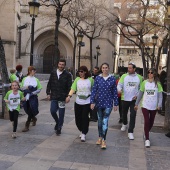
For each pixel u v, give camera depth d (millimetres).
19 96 7227
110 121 10094
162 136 8008
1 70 9742
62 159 5672
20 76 11492
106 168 5266
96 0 36344
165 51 23250
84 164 5434
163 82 12242
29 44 39438
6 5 31000
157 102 7082
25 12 39094
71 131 8148
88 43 39500
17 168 5090
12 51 31312
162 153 6402
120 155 6098
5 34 31094
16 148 6285
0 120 9344
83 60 39531
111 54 48188
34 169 5078
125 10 30094
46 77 35469
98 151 6320
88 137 7523
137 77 7844
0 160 5473
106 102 6602
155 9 27297
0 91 16078
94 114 9727
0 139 7000
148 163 5684
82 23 37312
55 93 7566
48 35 41812
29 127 8461
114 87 6676
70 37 39938
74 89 7148
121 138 7602
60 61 7543
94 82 6711
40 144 6672
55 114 7641
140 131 8586
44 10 38562
